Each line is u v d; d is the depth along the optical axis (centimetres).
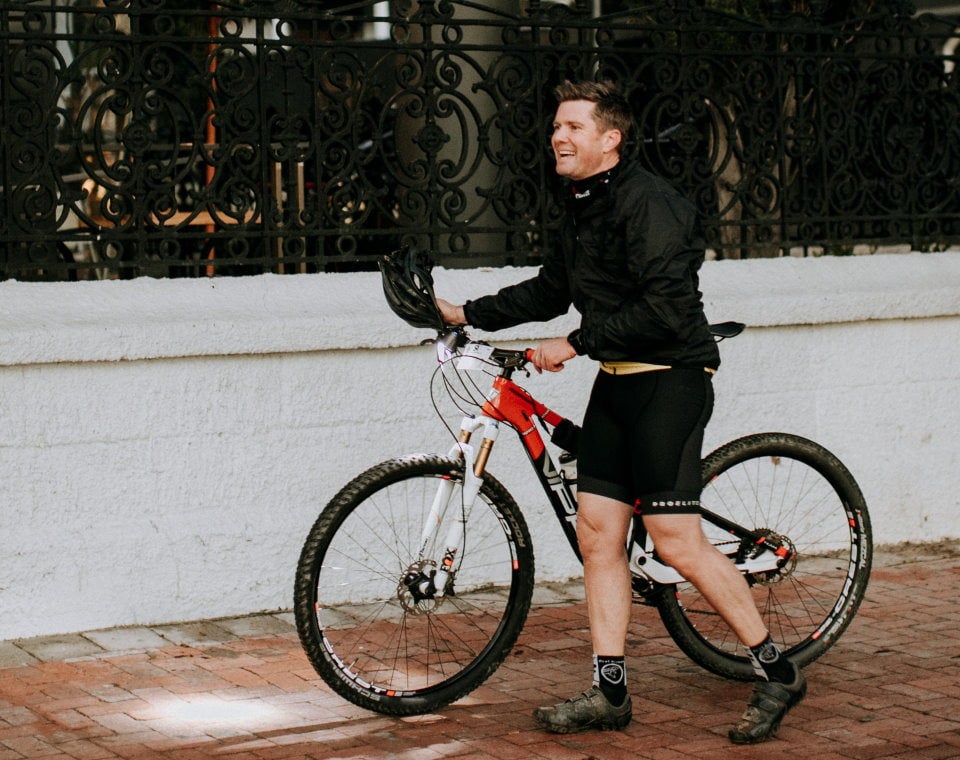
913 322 677
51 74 542
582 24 627
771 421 652
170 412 541
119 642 523
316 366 563
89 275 560
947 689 474
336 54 584
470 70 639
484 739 428
